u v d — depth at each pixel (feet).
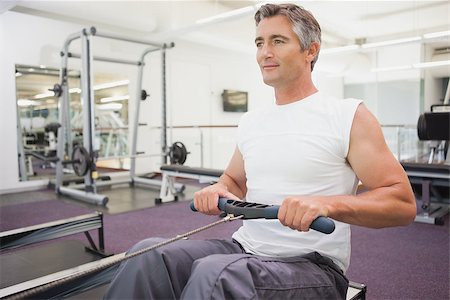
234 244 3.33
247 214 2.84
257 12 3.34
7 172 15.87
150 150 21.15
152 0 15.88
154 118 21.21
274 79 3.22
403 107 27.63
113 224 10.48
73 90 18.33
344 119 2.98
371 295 6.10
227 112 24.23
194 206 3.31
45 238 6.03
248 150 3.46
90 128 12.97
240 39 21.07
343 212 2.55
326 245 2.95
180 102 21.67
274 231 3.07
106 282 3.62
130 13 17.29
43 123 17.78
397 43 19.20
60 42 17.51
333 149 2.98
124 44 19.85
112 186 16.78
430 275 6.91
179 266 2.85
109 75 19.49
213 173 11.50
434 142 14.43
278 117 3.31
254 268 2.48
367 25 22.70
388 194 2.68
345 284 2.99
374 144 2.86
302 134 3.09
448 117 12.21
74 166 13.82
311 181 3.02
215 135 23.22
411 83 27.09
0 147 15.69
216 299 2.22
